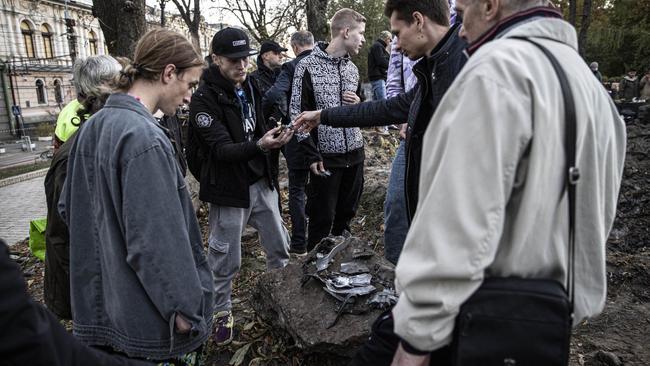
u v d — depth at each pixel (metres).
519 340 1.05
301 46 4.71
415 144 2.20
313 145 3.38
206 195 2.64
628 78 13.76
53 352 0.89
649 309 2.78
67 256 2.04
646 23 23.70
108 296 1.70
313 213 3.57
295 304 2.38
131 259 1.58
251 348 2.60
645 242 3.78
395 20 2.08
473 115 1.05
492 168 1.02
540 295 1.06
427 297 1.07
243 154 2.49
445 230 1.05
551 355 1.05
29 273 4.66
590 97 1.15
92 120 1.73
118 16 5.48
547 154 1.05
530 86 1.05
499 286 1.09
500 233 1.04
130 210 1.56
